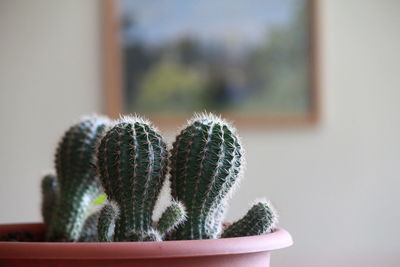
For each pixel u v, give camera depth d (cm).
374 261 253
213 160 63
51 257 53
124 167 63
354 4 256
